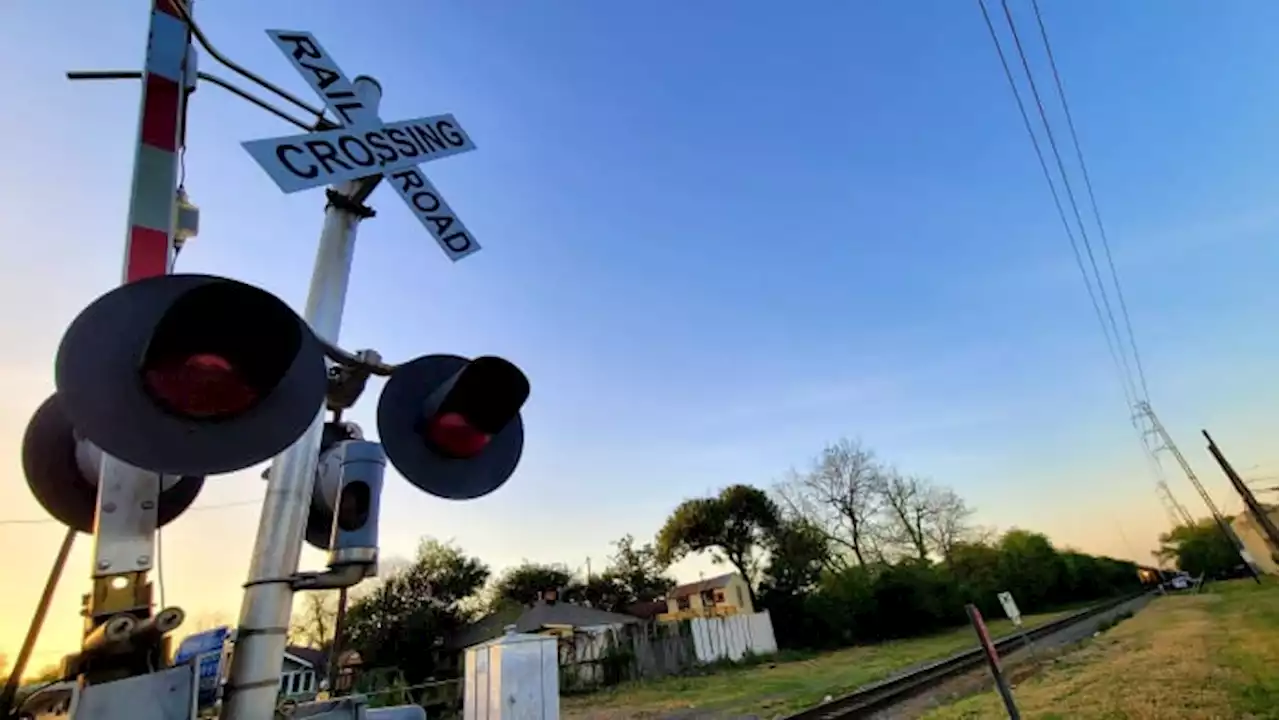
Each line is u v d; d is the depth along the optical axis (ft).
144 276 4.66
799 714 33.55
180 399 3.67
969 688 38.96
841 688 48.26
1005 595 53.98
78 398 3.42
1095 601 180.65
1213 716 21.71
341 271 6.00
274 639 4.61
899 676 48.98
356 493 5.23
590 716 48.11
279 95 6.25
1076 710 25.44
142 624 3.67
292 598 4.80
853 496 153.28
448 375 6.41
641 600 148.56
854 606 116.47
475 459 6.30
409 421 5.99
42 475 5.28
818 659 87.10
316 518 5.83
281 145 5.85
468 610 102.12
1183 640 45.44
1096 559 222.07
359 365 5.71
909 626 119.75
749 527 142.51
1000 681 18.29
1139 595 191.52
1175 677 29.48
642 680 75.82
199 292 3.78
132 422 3.55
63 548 5.13
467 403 6.02
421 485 5.87
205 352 3.79
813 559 130.72
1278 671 27.27
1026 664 46.88
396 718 6.37
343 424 6.03
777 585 120.67
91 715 3.38
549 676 6.72
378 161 6.53
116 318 3.67
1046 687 33.12
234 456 3.85
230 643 4.57
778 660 90.22
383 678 71.15
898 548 158.81
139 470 4.14
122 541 3.93
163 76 5.33
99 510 3.93
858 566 134.51
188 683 3.74
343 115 6.50
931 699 36.22
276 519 4.84
